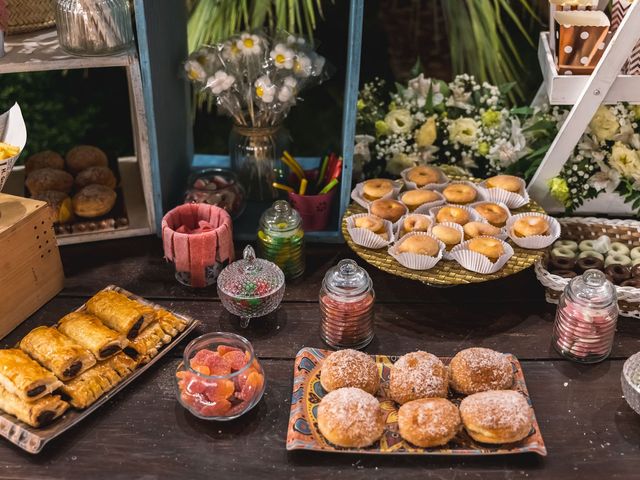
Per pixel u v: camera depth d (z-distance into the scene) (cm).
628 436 126
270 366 140
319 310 155
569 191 171
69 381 130
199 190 169
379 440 122
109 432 126
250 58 160
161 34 160
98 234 173
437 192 166
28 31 165
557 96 158
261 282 146
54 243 154
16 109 150
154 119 159
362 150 182
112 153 195
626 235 165
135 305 142
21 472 119
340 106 192
